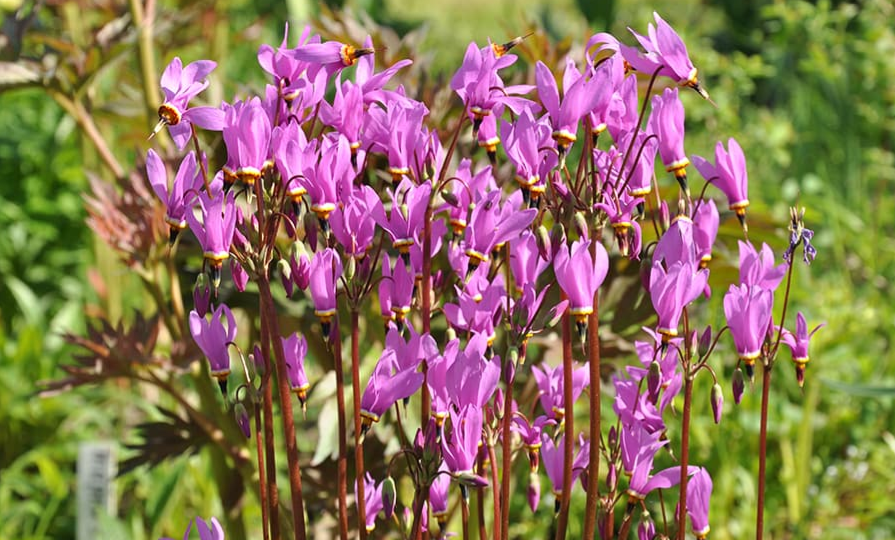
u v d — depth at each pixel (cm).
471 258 91
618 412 94
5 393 177
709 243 92
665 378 93
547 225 109
